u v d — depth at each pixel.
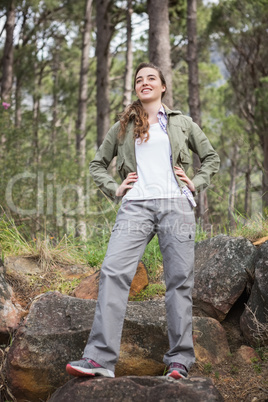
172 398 1.91
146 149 2.28
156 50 6.91
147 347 2.43
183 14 12.72
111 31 11.49
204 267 2.94
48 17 15.81
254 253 2.88
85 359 2.02
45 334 2.39
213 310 2.76
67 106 19.42
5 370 2.49
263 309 2.52
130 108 2.34
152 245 3.70
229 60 14.28
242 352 2.53
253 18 12.07
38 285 3.33
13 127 6.84
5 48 11.52
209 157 2.41
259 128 11.82
